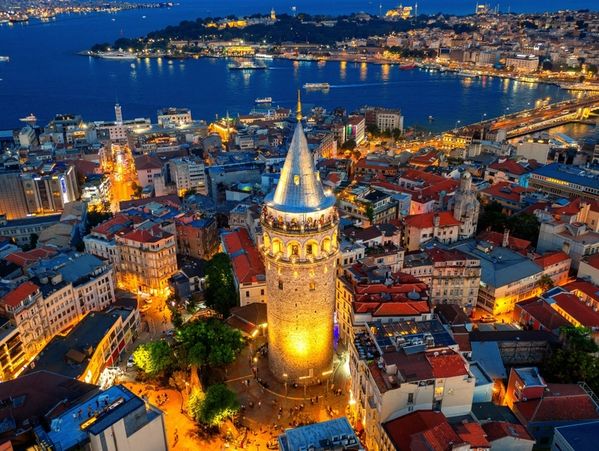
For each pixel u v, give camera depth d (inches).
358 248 6501.0
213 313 6525.6
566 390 4515.3
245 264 6678.2
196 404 4640.8
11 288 6087.6
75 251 7603.4
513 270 6683.1
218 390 4594.0
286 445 3804.1
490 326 5895.7
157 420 3836.1
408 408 4092.0
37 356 5388.8
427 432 3698.3
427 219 7711.6
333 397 4965.6
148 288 7436.0
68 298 6471.5
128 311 6318.9
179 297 7062.0
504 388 4909.0
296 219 4367.6
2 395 4229.8
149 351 5221.5
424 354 4293.8
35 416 4028.1
